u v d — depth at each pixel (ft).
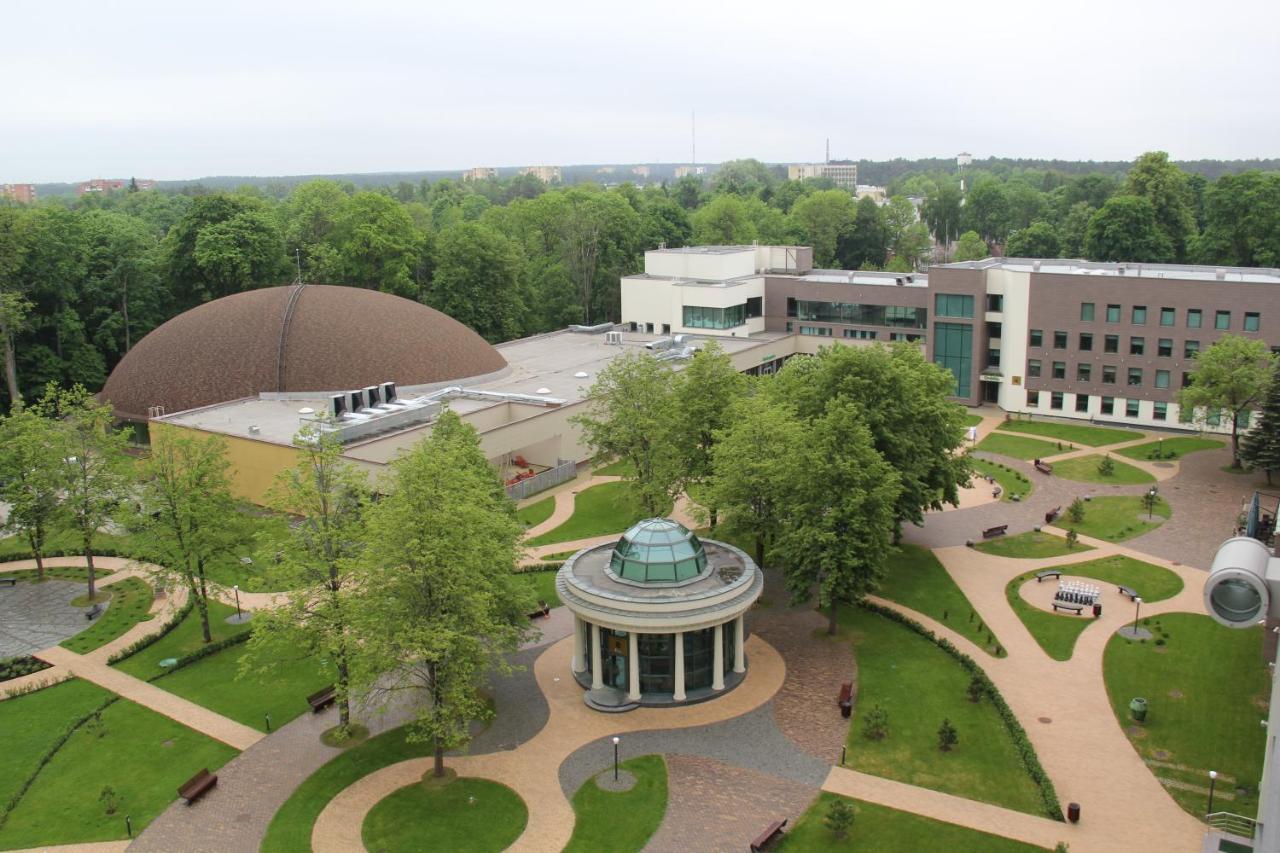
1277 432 256.32
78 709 161.27
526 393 313.53
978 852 120.67
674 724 153.07
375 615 134.00
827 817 124.88
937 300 365.61
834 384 213.87
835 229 647.56
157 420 277.23
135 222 501.15
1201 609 189.67
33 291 357.00
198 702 163.43
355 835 127.54
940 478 214.69
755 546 224.94
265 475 252.01
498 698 162.50
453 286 430.61
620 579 163.94
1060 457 300.81
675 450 217.15
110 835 128.57
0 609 204.13
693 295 412.57
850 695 154.92
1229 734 146.20
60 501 213.87
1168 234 529.45
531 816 130.41
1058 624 185.68
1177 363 320.70
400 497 136.87
